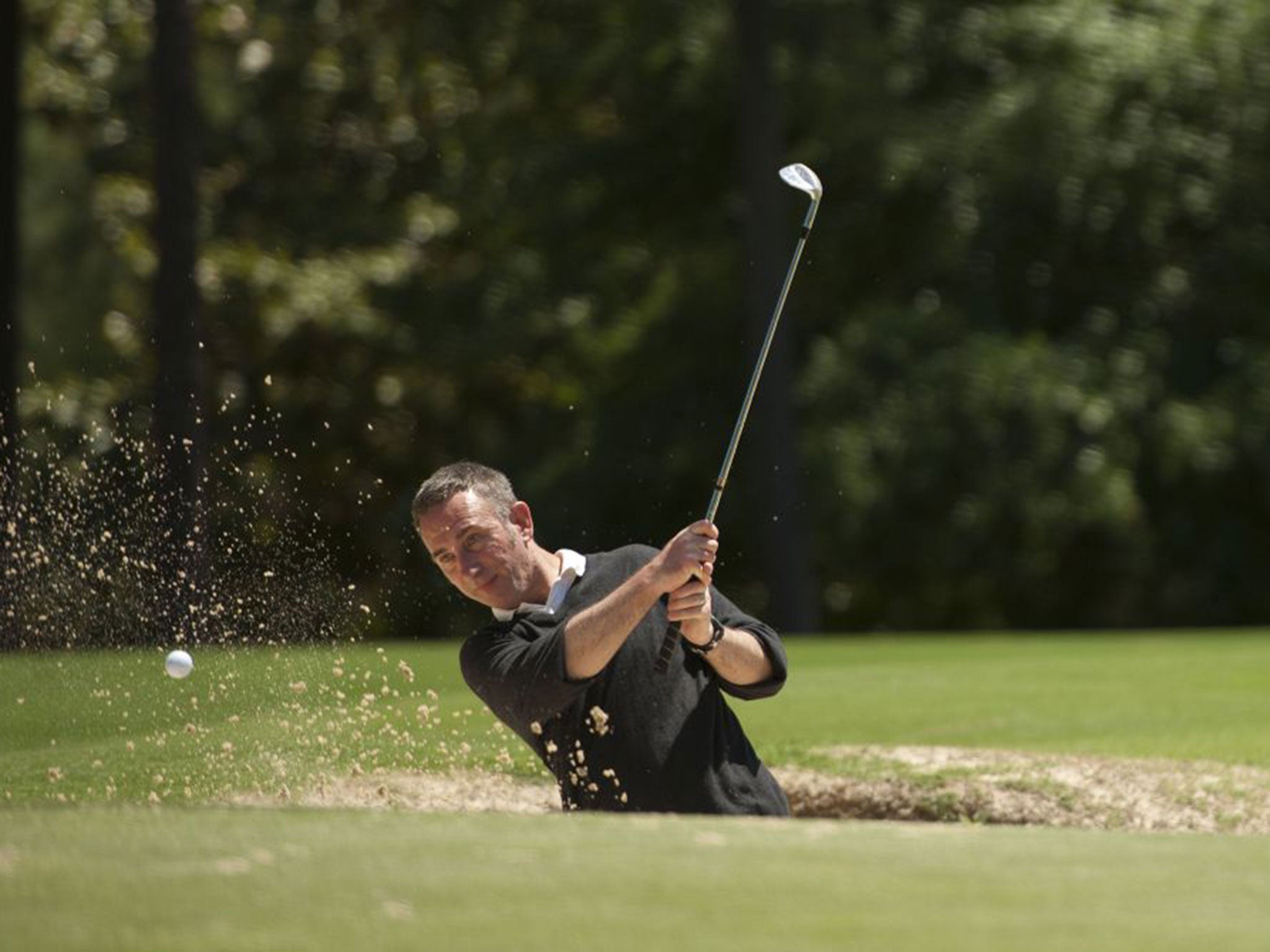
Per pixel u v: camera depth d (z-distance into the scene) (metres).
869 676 27.06
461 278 65.12
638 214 64.00
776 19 58.09
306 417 64.62
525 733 13.78
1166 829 16.62
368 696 18.75
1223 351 58.94
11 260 52.12
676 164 63.16
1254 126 58.62
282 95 67.50
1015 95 56.84
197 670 19.80
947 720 22.17
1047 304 59.09
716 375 62.16
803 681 26.45
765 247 52.53
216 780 15.57
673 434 61.62
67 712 17.83
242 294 63.88
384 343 64.25
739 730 14.04
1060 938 6.44
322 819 8.49
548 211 64.00
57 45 65.50
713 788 13.53
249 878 7.23
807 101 57.53
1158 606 59.69
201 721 17.58
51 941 6.37
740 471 60.44
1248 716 22.36
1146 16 59.94
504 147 64.81
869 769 18.14
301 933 6.45
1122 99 57.97
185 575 21.80
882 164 56.38
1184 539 59.41
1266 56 58.81
